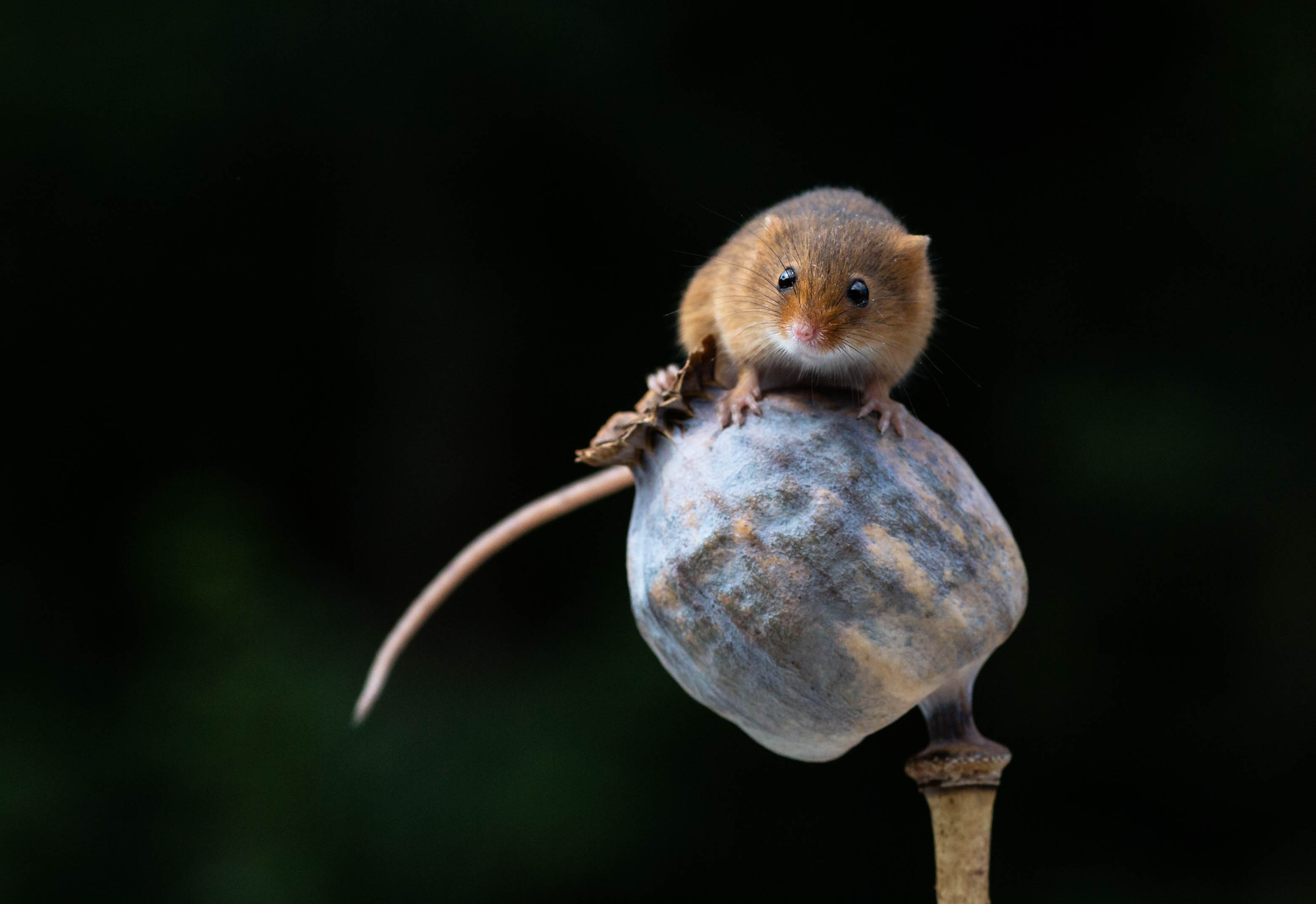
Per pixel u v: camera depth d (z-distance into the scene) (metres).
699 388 0.76
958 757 0.75
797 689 0.75
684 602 0.75
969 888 0.75
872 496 0.75
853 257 0.79
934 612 0.75
